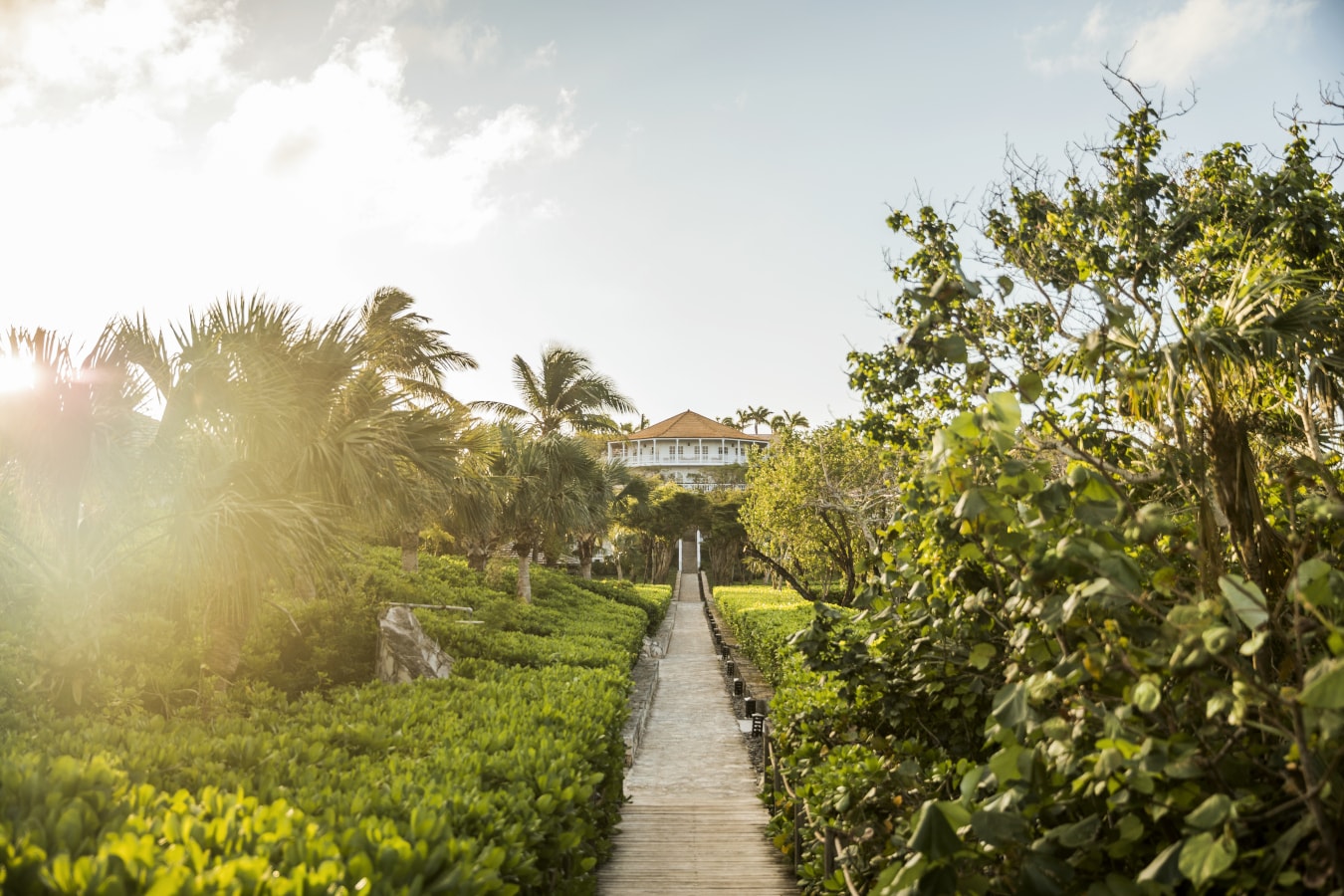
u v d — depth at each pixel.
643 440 101.94
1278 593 3.95
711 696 21.62
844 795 4.91
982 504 3.65
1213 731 2.96
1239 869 2.64
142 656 8.91
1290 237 7.22
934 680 5.47
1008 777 3.26
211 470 8.44
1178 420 4.31
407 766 5.54
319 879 2.65
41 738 5.62
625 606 33.03
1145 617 3.66
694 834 9.16
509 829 4.34
